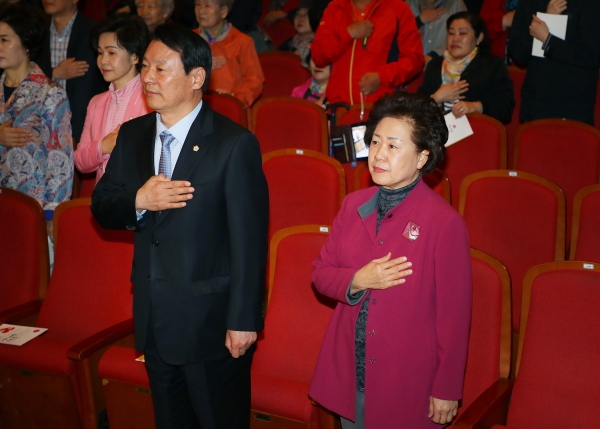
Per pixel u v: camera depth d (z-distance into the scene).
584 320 2.08
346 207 2.04
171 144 1.98
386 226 1.90
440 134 1.82
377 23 4.18
